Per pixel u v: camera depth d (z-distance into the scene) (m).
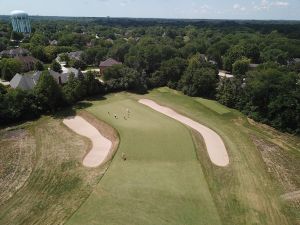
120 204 38.72
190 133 59.03
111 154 50.69
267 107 74.44
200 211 38.09
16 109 67.31
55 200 39.88
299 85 76.06
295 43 172.25
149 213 37.31
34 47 151.38
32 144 56.72
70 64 127.81
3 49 164.12
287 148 60.94
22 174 46.44
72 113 72.62
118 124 62.66
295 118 68.69
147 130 59.53
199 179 44.41
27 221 36.12
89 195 40.41
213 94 90.12
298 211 40.69
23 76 84.25
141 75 98.56
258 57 139.25
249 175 48.25
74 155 52.25
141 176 44.53
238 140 62.03
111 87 89.75
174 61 102.06
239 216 38.25
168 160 48.97
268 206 41.00
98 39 196.50
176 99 89.06
